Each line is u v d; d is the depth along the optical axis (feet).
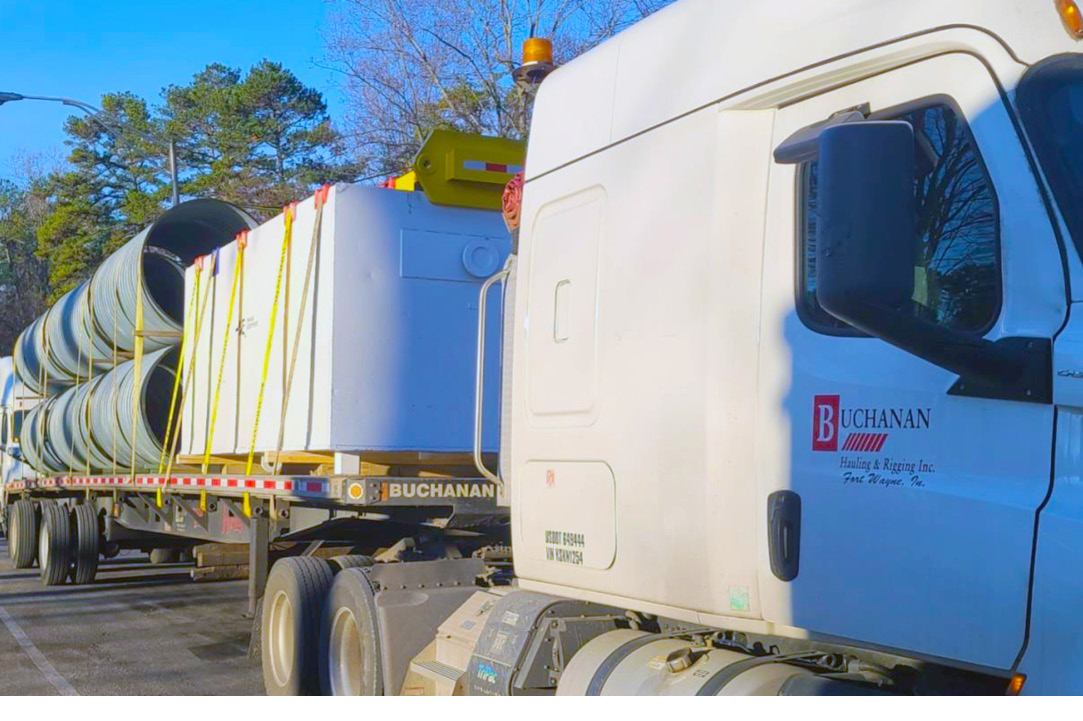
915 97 9.95
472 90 72.54
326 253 22.50
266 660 21.95
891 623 9.61
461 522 21.99
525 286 14.97
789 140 10.41
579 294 13.80
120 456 39.01
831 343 10.46
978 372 8.90
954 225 9.50
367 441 22.07
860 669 10.90
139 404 34.68
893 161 8.34
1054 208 8.73
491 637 14.74
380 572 18.81
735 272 11.50
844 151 8.41
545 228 14.66
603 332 13.25
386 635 17.61
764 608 10.87
